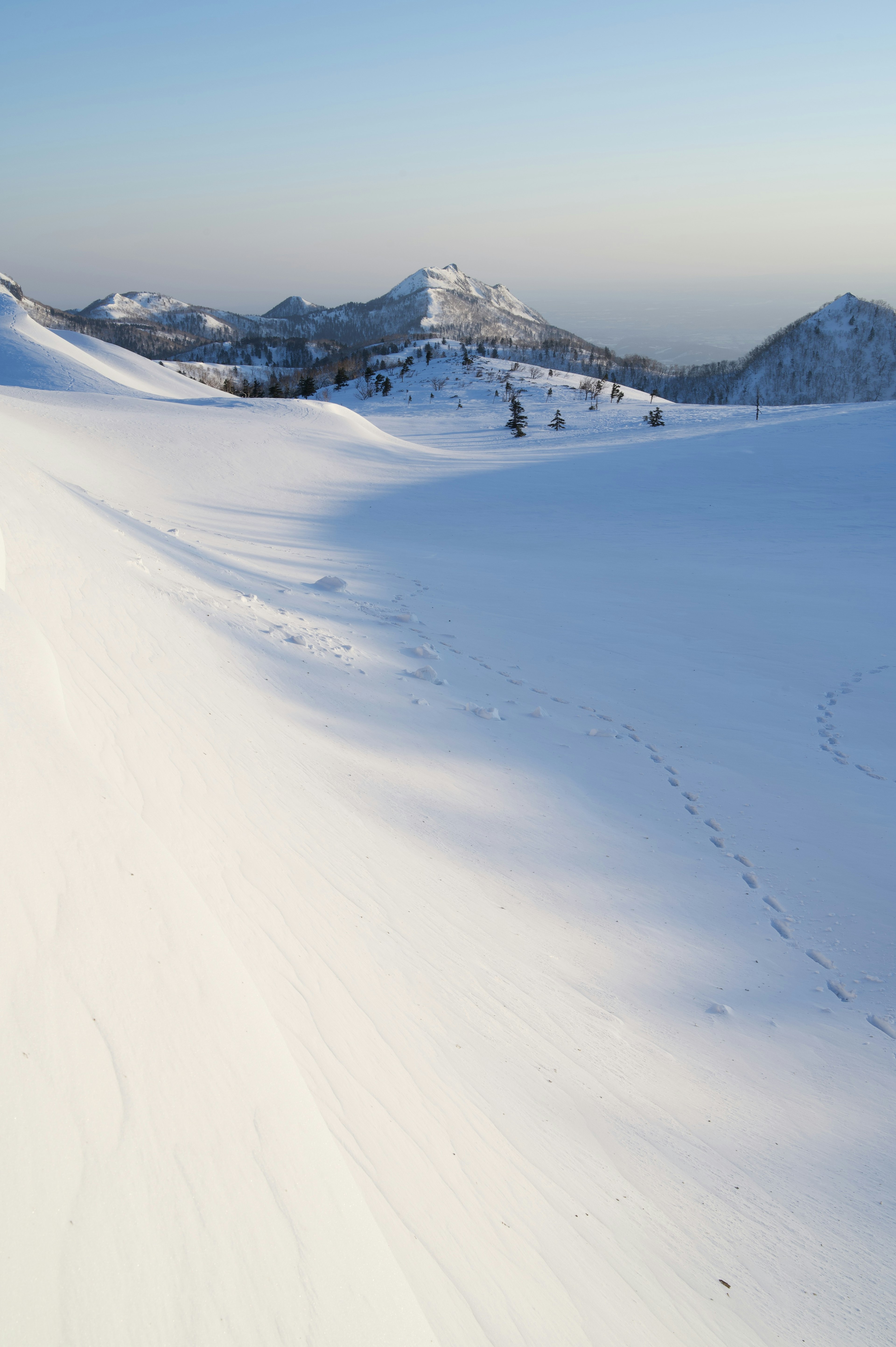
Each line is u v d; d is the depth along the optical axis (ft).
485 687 42.63
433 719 34.24
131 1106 7.06
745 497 122.11
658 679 48.83
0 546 17.01
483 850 23.38
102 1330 5.42
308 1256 7.10
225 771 19.27
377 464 138.41
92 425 107.96
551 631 57.00
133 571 33.68
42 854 8.64
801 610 66.08
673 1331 9.31
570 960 18.86
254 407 163.32
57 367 196.95
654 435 209.97
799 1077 16.69
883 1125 15.55
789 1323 10.18
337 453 138.92
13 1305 5.14
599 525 104.68
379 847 20.33
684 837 29.12
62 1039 7.02
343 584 57.06
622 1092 14.37
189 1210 6.66
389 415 304.50
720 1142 13.84
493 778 29.76
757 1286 10.67
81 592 25.49
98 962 8.07
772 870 27.48
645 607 66.08
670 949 21.15
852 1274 11.38
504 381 364.79
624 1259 10.30
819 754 39.17
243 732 22.95
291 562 64.69
